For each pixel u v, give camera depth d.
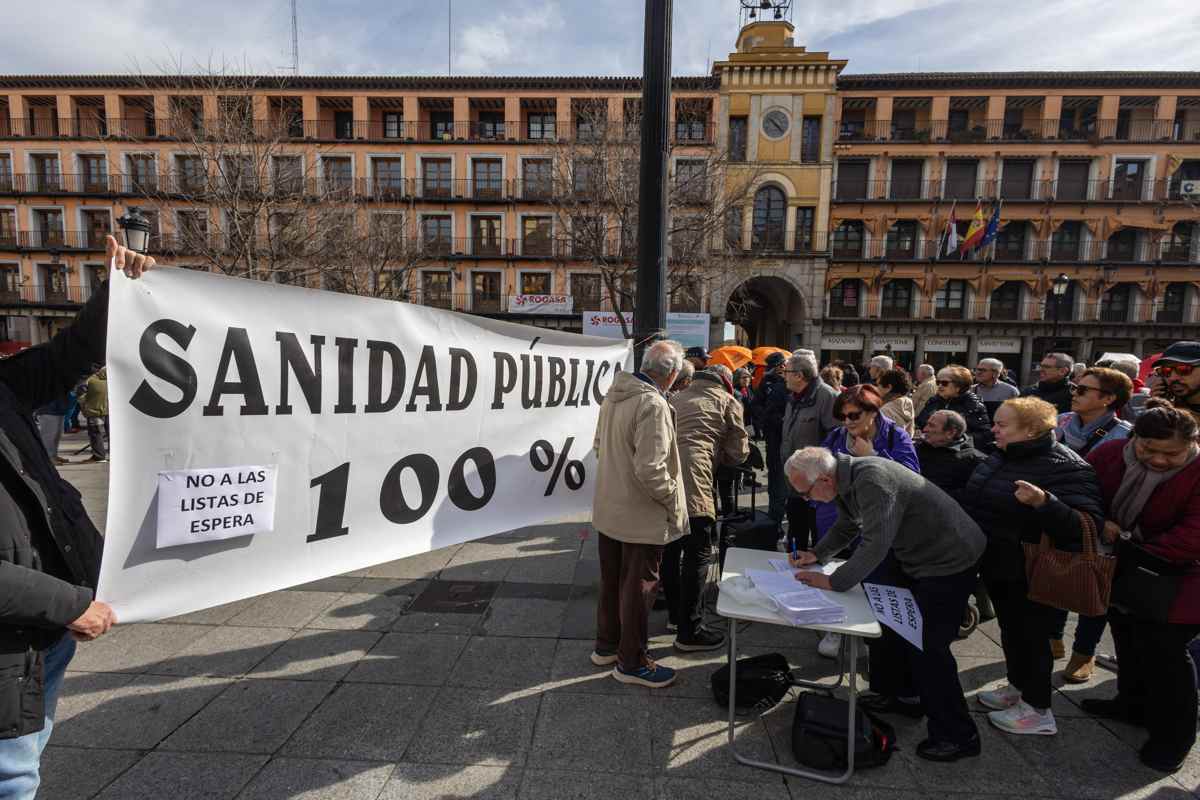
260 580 2.29
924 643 2.36
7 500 1.40
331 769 2.18
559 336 3.70
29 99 28.44
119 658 2.97
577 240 16.72
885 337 29.30
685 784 2.16
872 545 2.27
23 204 28.80
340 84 28.28
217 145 13.27
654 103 3.91
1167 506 2.27
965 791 2.16
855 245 29.20
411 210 28.02
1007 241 28.95
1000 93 28.22
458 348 3.09
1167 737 2.26
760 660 2.75
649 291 4.04
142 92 28.00
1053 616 2.48
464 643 3.20
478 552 4.76
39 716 1.43
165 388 1.98
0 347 24.11
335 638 3.24
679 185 16.84
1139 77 27.59
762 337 36.38
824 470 2.43
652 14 3.84
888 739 2.35
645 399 2.74
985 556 2.56
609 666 2.98
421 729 2.44
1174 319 28.38
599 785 2.14
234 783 2.10
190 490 2.05
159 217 16.97
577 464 3.91
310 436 2.44
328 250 16.53
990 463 2.62
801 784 2.17
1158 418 2.27
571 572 4.31
